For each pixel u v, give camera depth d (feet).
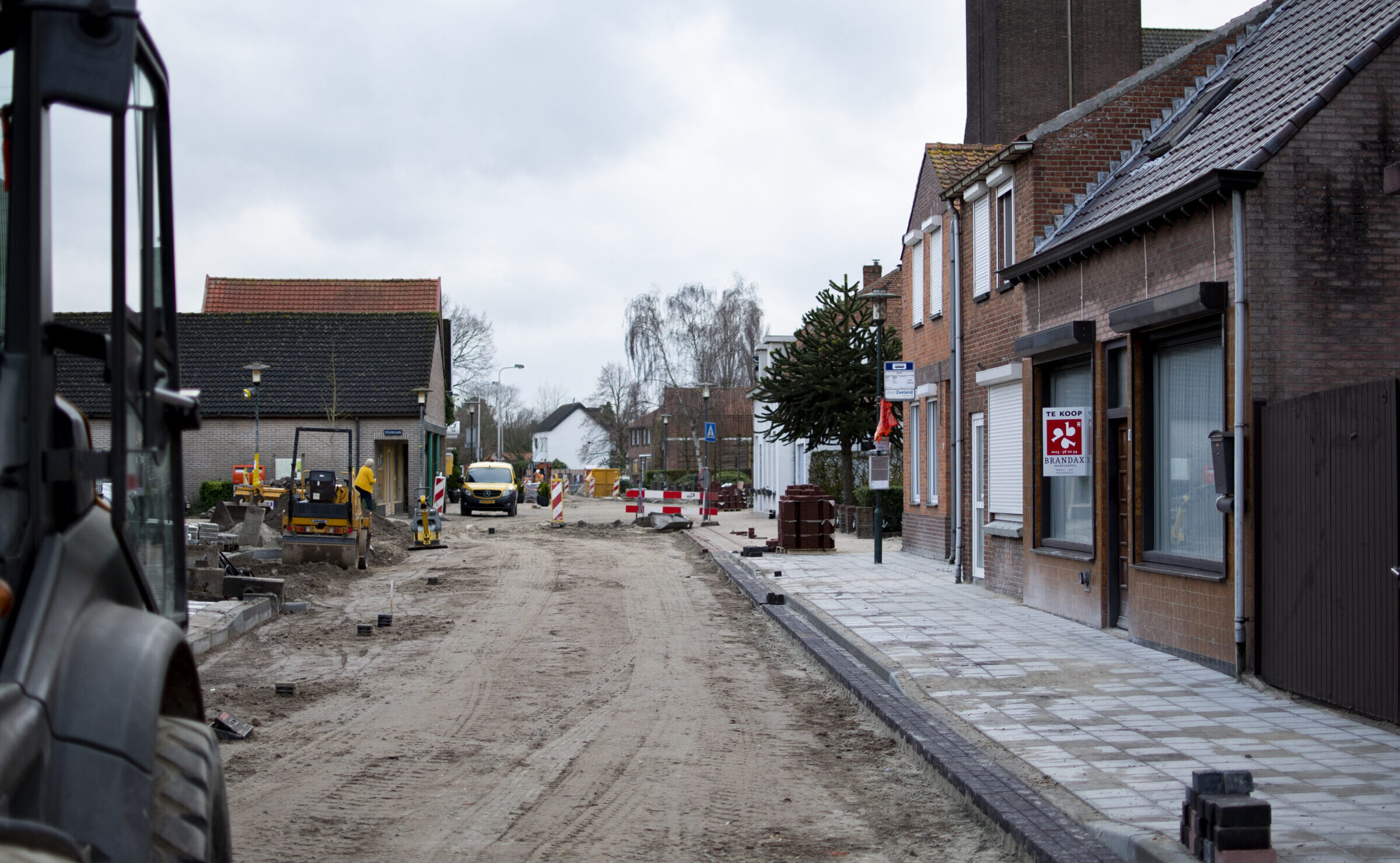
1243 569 32.32
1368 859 16.96
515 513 151.33
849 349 102.68
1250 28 51.70
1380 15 36.32
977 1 93.91
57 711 9.35
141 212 12.05
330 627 45.37
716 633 45.09
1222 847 16.43
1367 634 26.61
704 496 123.24
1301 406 29.53
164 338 13.29
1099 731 26.07
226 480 131.34
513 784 22.95
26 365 9.86
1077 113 50.83
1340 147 33.24
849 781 23.62
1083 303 44.21
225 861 12.67
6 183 9.99
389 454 141.79
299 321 144.66
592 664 37.35
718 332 195.11
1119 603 42.42
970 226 60.59
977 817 20.89
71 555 10.12
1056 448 43.16
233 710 29.58
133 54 10.13
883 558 74.38
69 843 8.01
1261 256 32.83
